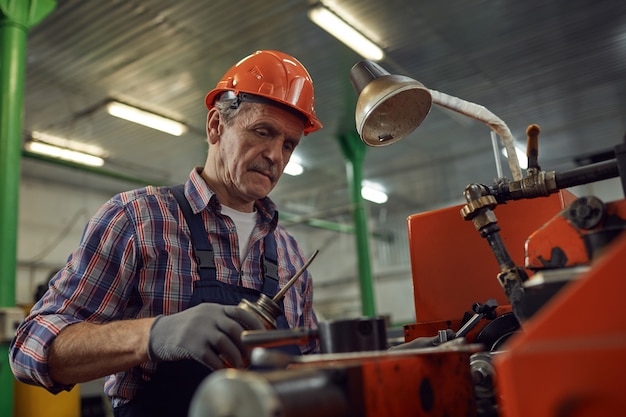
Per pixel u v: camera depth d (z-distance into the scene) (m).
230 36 4.62
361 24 4.61
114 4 4.15
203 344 0.76
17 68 3.63
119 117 6.07
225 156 1.21
